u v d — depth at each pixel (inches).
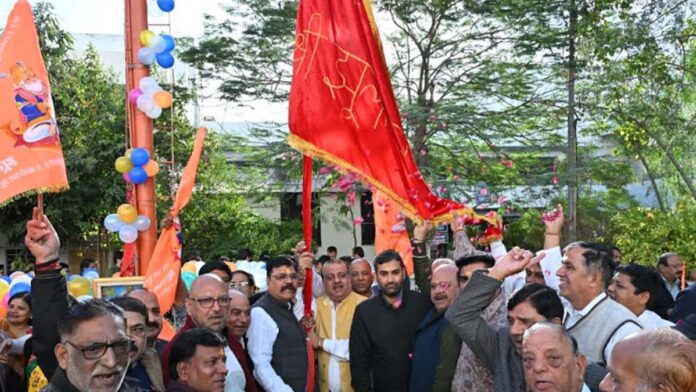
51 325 161.2
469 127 779.4
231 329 228.1
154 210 307.1
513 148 878.4
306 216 251.0
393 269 248.8
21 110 215.8
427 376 235.0
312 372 246.7
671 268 376.5
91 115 805.9
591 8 797.9
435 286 234.2
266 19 782.5
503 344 189.6
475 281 192.7
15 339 247.3
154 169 303.9
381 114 250.5
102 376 140.6
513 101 847.1
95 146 784.3
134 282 278.8
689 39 842.2
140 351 179.2
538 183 757.9
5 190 213.2
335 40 249.9
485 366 202.2
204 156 868.0
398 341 249.8
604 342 192.2
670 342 100.5
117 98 837.2
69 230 800.3
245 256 688.4
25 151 215.5
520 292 181.0
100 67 892.0
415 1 760.3
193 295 209.6
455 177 728.3
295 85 247.4
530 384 152.1
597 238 870.4
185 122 857.5
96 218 813.9
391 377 249.3
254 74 803.4
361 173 247.8
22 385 235.5
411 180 254.4
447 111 755.4
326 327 278.7
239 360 227.5
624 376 102.0
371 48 250.8
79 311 143.6
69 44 834.2
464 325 191.9
